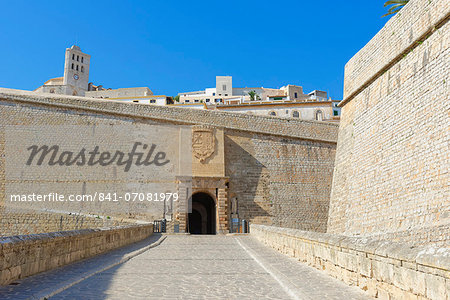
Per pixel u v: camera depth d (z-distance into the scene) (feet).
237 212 113.09
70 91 314.76
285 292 23.58
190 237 79.77
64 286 23.31
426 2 67.41
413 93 69.46
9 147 109.81
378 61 82.58
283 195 118.21
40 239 28.04
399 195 68.74
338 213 92.68
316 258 32.22
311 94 306.55
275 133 122.93
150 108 118.52
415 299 17.42
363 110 88.12
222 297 22.12
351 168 89.61
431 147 62.44
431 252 16.70
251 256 44.42
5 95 113.29
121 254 42.65
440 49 63.62
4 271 22.93
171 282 26.81
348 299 20.74
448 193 56.39
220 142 115.44
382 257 20.57
